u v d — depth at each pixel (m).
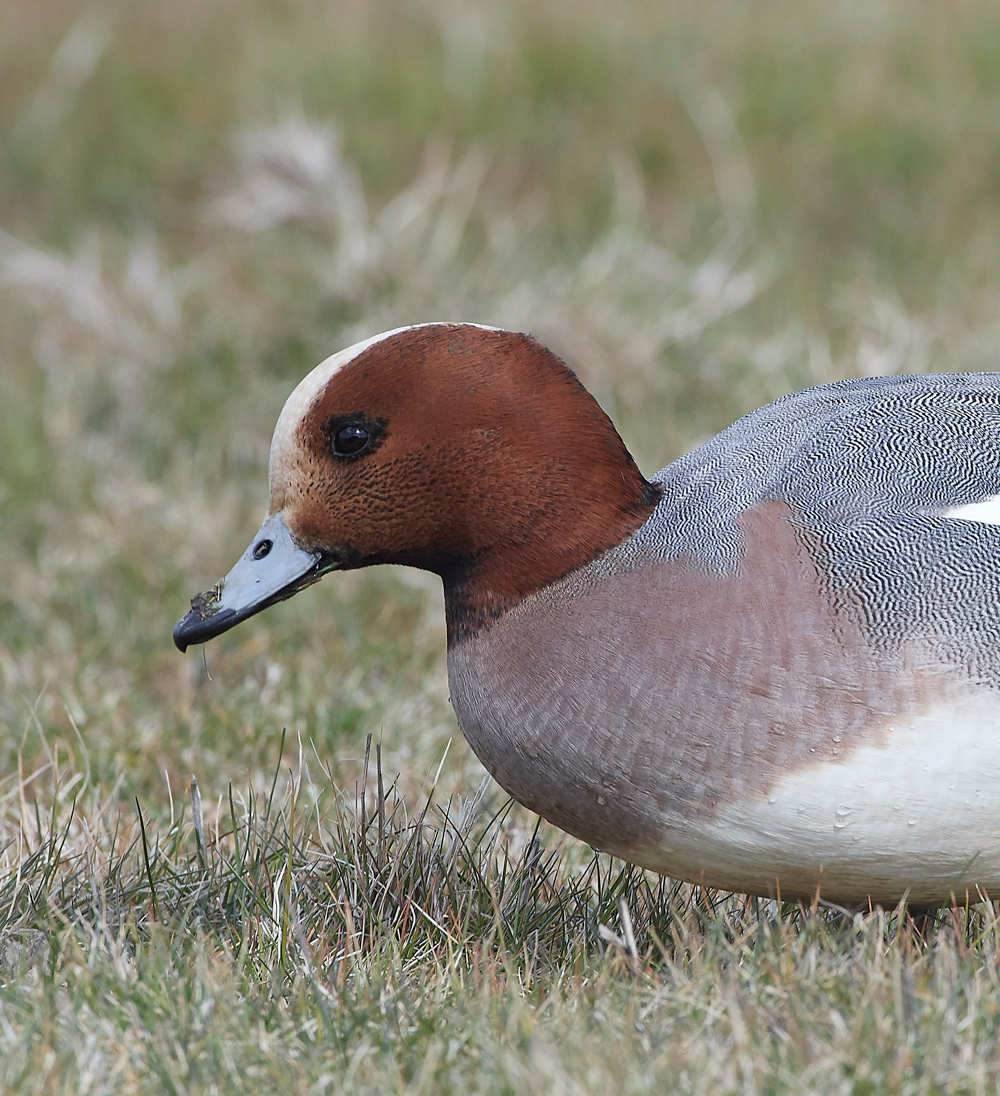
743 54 17.06
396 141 15.90
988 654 4.72
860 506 5.08
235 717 7.82
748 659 4.81
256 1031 4.66
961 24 17.34
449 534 5.30
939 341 11.52
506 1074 4.36
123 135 16.92
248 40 18.28
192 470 10.92
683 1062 4.39
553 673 5.07
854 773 4.73
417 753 7.58
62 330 12.85
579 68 16.86
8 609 9.52
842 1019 4.56
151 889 5.71
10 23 19.27
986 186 15.03
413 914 5.76
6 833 6.42
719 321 12.08
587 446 5.27
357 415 5.28
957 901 5.18
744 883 5.16
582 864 6.51
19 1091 4.39
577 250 13.23
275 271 13.44
